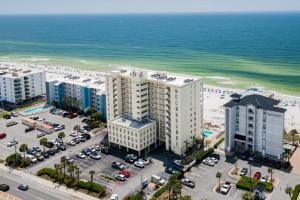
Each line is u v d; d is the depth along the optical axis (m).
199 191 194.38
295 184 198.75
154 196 186.50
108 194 191.50
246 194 177.50
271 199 185.12
